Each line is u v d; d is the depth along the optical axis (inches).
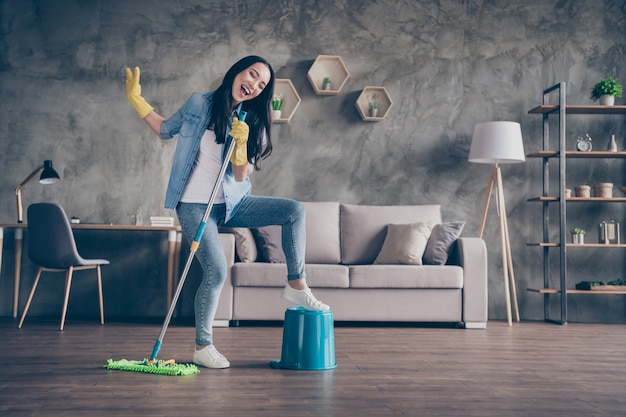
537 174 219.6
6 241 209.5
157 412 79.0
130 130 214.8
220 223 114.3
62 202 212.4
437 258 187.2
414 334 166.9
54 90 214.1
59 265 172.7
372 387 96.3
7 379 99.3
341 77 218.5
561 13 223.1
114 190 213.6
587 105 217.5
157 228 192.7
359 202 217.3
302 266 114.0
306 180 216.7
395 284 179.8
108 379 99.4
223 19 218.1
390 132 218.8
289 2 219.8
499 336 165.0
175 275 201.8
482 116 220.4
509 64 221.9
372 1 221.1
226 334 160.7
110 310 211.2
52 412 78.5
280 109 214.7
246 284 178.4
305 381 100.1
